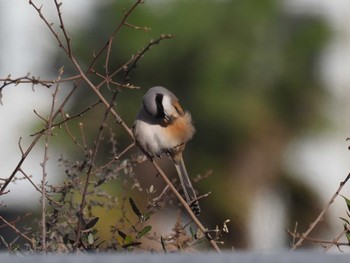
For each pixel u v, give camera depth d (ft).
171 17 53.31
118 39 52.08
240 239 53.11
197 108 54.08
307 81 57.21
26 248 21.72
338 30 58.08
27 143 51.88
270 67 55.83
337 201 56.90
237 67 54.49
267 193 54.75
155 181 45.39
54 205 22.20
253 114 54.49
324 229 52.54
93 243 21.58
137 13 52.49
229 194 53.31
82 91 50.34
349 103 58.08
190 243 22.17
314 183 56.75
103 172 22.89
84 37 52.31
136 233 22.26
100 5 53.21
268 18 55.72
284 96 56.49
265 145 54.95
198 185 53.26
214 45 54.49
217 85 53.98
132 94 50.85
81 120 47.29
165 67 53.06
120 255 12.50
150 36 52.54
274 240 53.83
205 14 54.08
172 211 39.40
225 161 54.13
